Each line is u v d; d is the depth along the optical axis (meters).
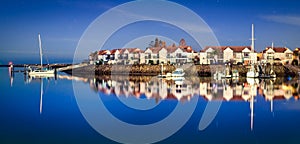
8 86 46.12
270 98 31.19
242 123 18.53
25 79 63.12
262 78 68.19
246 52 83.75
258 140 14.93
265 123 18.62
